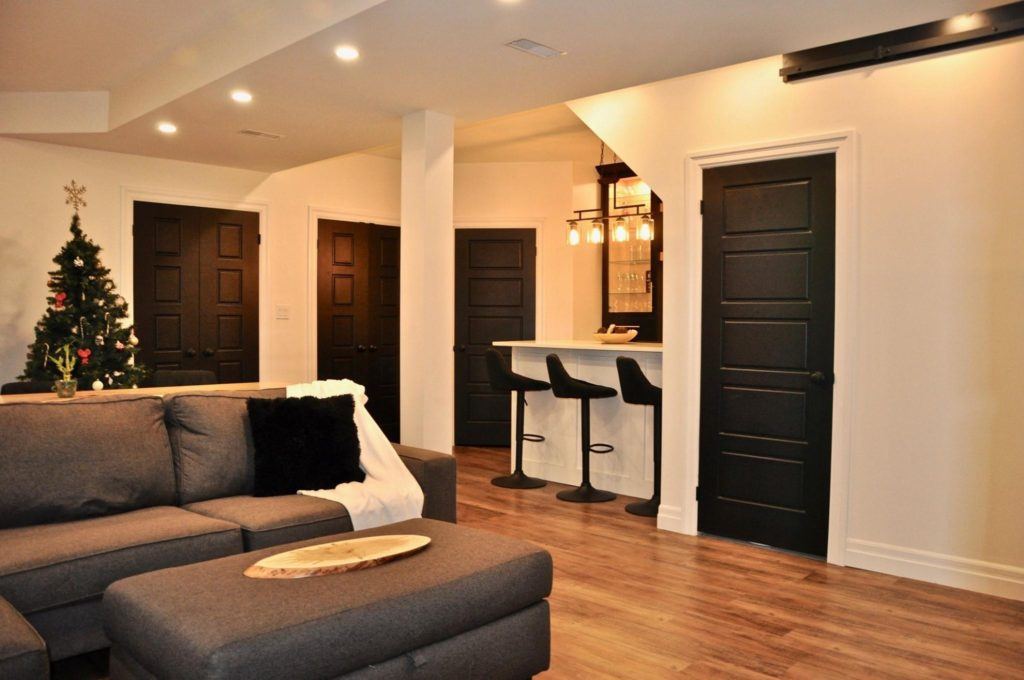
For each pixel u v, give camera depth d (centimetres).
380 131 506
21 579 235
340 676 200
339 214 709
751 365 418
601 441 548
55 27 398
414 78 394
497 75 389
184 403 341
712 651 285
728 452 428
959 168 349
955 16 344
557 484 573
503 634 238
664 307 448
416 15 310
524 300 759
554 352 577
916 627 307
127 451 309
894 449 369
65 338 496
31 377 497
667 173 446
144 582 218
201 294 625
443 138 465
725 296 427
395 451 378
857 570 376
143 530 271
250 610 198
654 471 489
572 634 300
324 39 338
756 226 414
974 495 348
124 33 406
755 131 412
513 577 240
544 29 327
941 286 355
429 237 460
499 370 555
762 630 304
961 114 348
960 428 351
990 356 343
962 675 266
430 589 219
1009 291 338
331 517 313
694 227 436
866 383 376
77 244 510
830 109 386
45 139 534
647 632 302
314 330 692
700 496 438
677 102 442
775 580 361
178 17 384
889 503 371
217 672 177
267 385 406
